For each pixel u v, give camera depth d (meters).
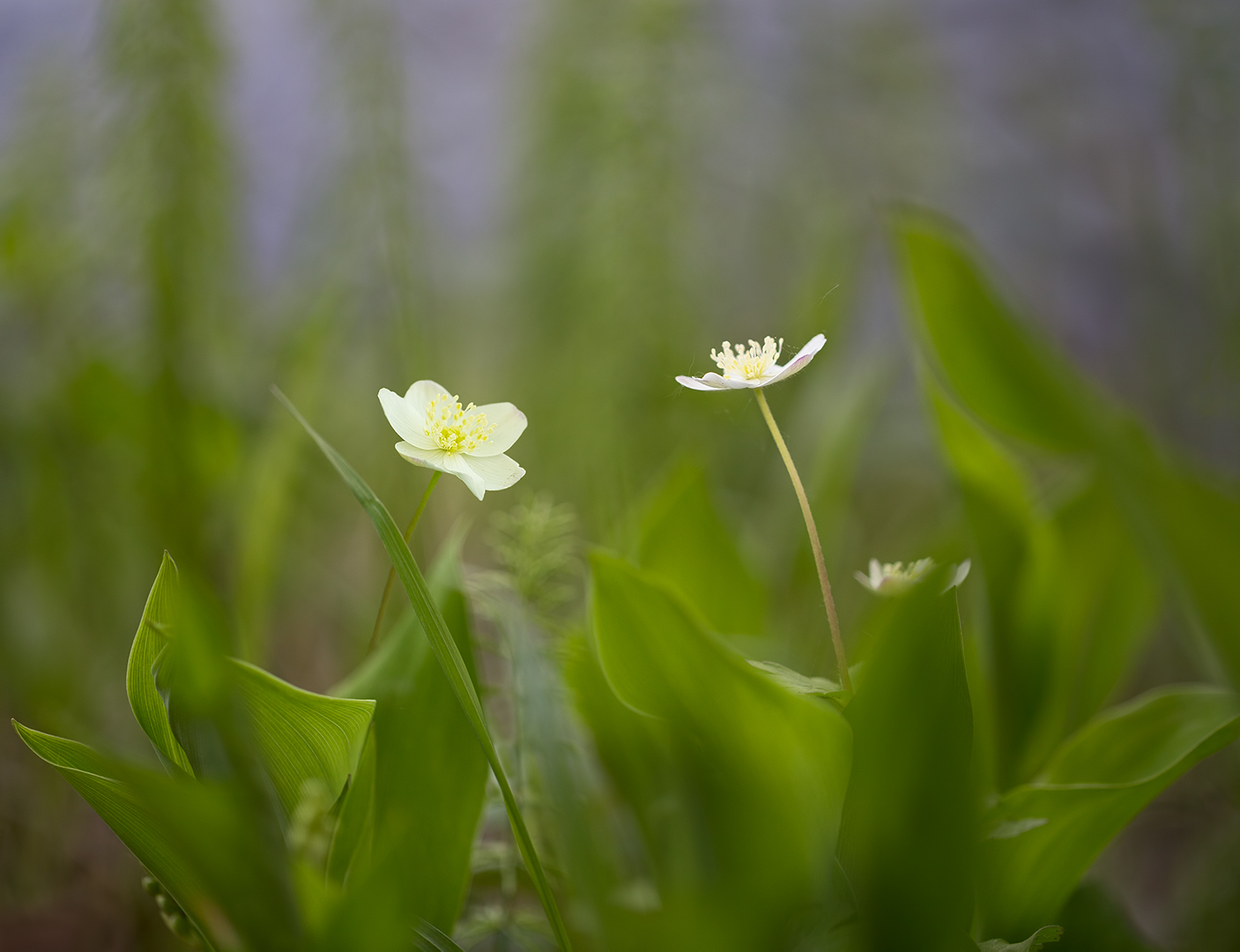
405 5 1.73
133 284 1.36
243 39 1.56
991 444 1.04
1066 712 1.05
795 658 1.04
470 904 1.05
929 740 0.88
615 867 1.00
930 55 2.46
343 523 1.73
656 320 1.48
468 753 0.95
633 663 0.91
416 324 1.41
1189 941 1.23
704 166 1.74
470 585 1.01
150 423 1.30
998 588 1.03
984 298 1.02
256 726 0.90
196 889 0.90
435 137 1.92
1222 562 0.95
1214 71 1.74
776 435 0.91
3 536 1.47
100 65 1.32
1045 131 2.61
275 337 1.62
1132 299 2.16
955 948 0.88
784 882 0.90
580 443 1.46
